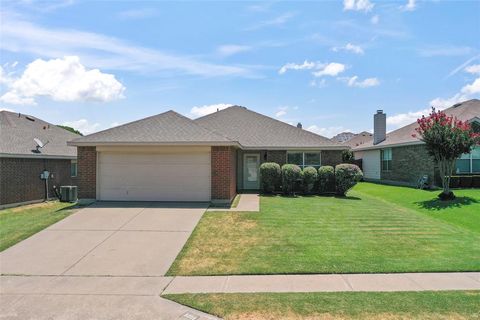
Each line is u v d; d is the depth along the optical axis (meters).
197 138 15.10
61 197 19.08
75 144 14.88
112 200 15.27
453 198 16.50
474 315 5.25
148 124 16.53
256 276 7.18
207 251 8.80
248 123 23.30
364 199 17.41
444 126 16.34
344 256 8.31
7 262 8.16
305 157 20.80
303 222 11.75
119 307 5.75
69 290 6.53
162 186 15.27
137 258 8.36
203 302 5.87
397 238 9.88
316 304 5.72
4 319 5.34
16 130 20.38
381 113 30.20
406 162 24.75
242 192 19.91
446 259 8.08
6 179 16.66
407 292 6.21
